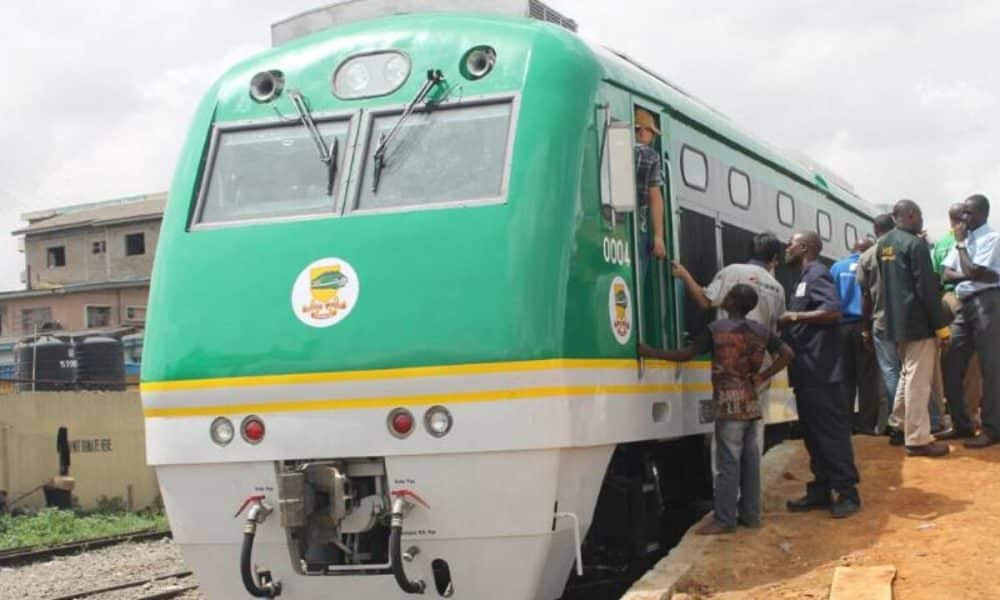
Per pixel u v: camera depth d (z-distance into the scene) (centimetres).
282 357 698
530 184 693
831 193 1490
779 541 810
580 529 716
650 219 830
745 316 835
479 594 690
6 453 2177
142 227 4469
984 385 1003
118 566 1443
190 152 780
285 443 696
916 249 958
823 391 867
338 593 711
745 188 1099
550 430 664
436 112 735
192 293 729
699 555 784
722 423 831
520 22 754
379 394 679
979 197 1004
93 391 2403
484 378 664
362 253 700
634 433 762
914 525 816
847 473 862
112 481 2389
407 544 692
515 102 718
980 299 998
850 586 691
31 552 1545
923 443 993
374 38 770
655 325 834
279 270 714
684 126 938
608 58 800
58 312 4078
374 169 729
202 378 713
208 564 738
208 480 720
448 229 690
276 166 757
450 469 672
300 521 686
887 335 978
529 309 669
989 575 699
